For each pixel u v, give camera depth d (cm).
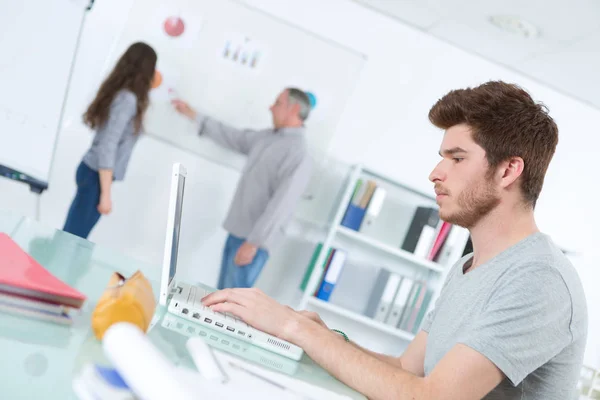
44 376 60
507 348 114
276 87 409
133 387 47
